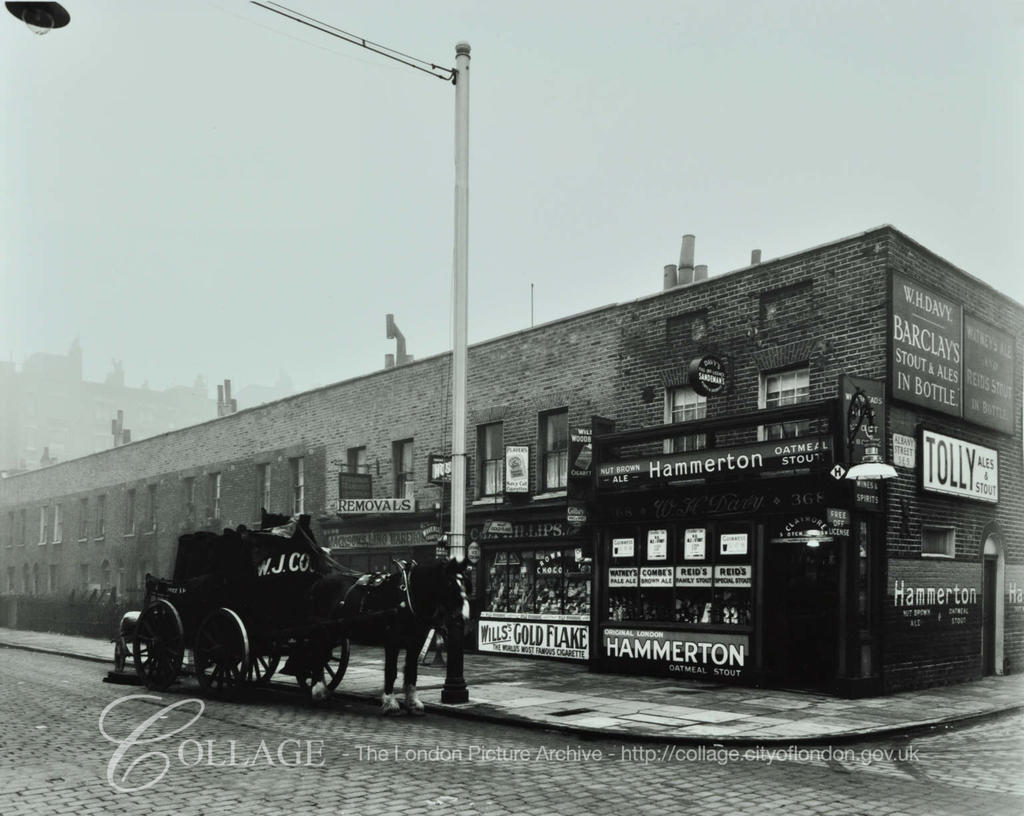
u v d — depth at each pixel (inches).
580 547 742.5
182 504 1323.8
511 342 845.2
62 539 1654.8
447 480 842.8
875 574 565.9
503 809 277.9
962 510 645.3
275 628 509.4
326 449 1061.8
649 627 636.7
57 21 342.3
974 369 661.9
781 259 636.1
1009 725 461.1
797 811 283.3
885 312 579.8
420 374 943.0
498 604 816.9
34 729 412.5
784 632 596.1
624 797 297.7
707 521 618.8
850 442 541.6
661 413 706.8
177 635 543.8
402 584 469.1
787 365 630.5
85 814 265.4
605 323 760.3
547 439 808.9
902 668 573.3
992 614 669.3
